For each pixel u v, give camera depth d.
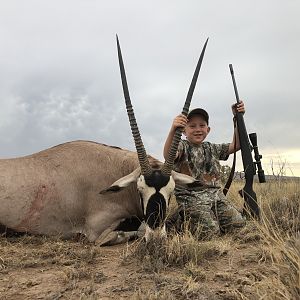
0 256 1.47
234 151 2.11
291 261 1.04
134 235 1.88
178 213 1.92
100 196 1.99
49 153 2.08
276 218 1.83
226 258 1.39
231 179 2.12
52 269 1.35
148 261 1.32
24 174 1.96
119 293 1.09
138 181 1.72
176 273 1.25
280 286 0.94
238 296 1.01
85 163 2.04
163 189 1.68
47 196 1.96
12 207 1.92
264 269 1.23
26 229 1.94
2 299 1.08
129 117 1.75
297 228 1.69
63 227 1.99
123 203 2.00
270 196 2.39
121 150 2.18
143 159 1.71
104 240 1.80
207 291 1.06
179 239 1.47
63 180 1.99
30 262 1.40
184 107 1.80
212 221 1.81
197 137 2.01
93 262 1.42
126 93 1.78
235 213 1.92
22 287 1.17
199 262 1.34
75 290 1.13
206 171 2.04
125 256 1.43
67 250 1.58
